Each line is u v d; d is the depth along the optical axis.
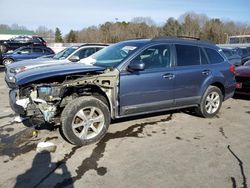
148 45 5.43
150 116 6.38
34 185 3.57
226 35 73.00
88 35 79.06
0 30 71.19
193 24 80.88
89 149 4.62
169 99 5.68
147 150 4.61
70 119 4.58
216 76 6.38
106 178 3.75
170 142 4.96
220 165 4.14
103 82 4.91
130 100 5.18
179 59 5.83
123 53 5.39
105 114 4.92
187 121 6.15
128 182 3.66
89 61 5.77
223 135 5.36
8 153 4.45
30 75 4.68
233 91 6.95
